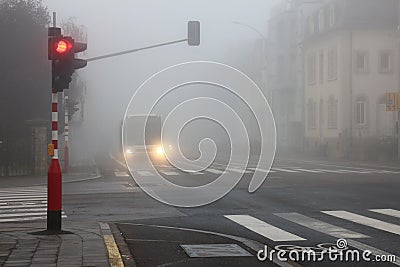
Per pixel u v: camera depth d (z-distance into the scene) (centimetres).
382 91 5000
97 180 2600
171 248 984
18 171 3005
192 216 1403
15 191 2147
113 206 1617
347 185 2184
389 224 1233
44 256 877
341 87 4991
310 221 1291
